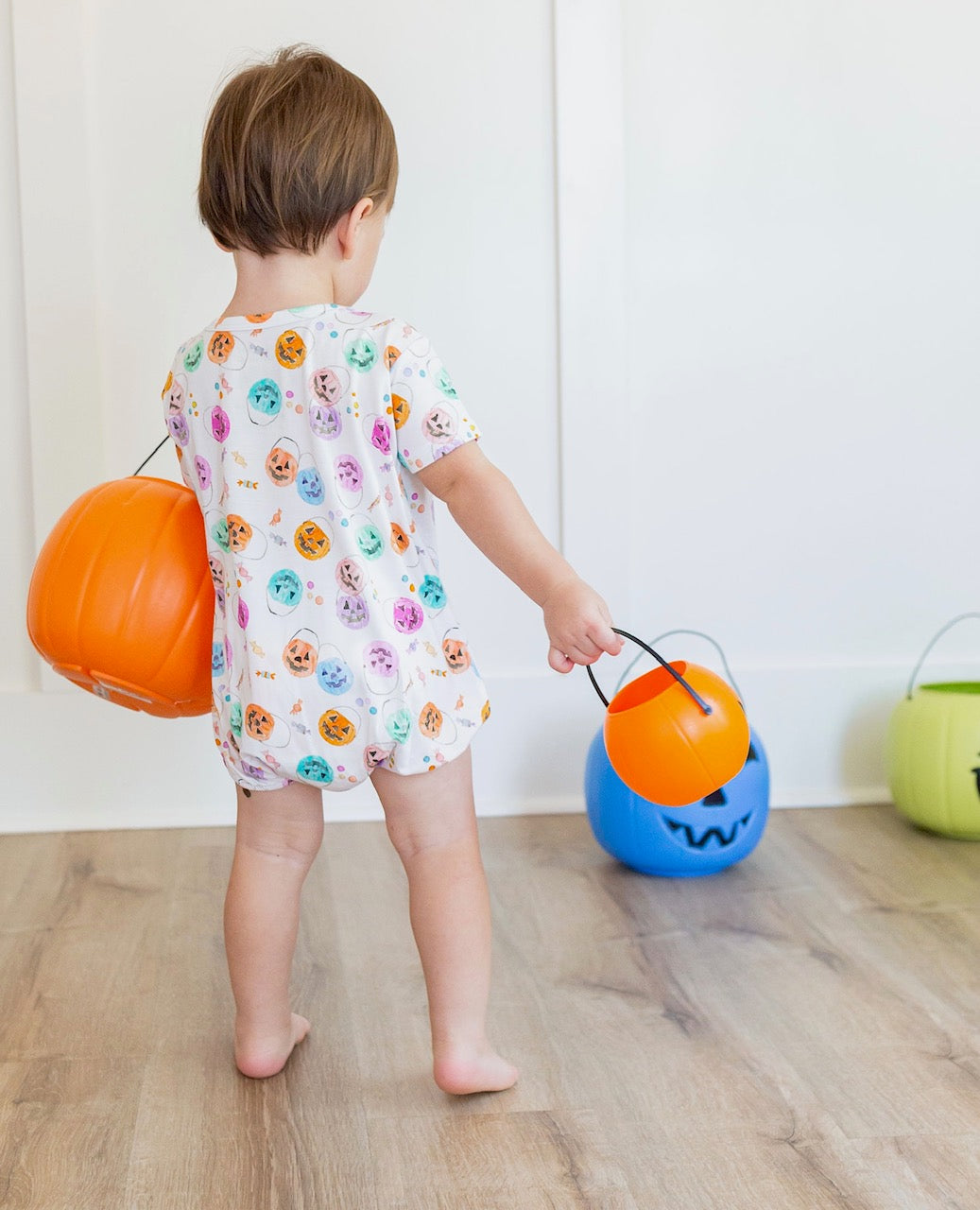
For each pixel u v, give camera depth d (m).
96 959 1.40
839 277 1.95
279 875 1.14
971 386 1.98
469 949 1.10
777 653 2.01
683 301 1.93
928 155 1.94
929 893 1.58
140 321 1.86
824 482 1.98
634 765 1.35
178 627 1.12
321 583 1.06
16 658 1.91
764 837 1.83
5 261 1.84
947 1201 0.93
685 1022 1.23
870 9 1.90
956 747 1.75
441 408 1.05
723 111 1.91
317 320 1.07
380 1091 1.11
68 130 1.80
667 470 1.96
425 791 1.10
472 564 1.94
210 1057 1.18
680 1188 0.95
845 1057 1.15
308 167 1.07
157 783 1.92
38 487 1.85
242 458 1.08
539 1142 1.02
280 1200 0.95
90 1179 0.98
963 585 2.02
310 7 1.84
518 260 1.90
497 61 1.86
